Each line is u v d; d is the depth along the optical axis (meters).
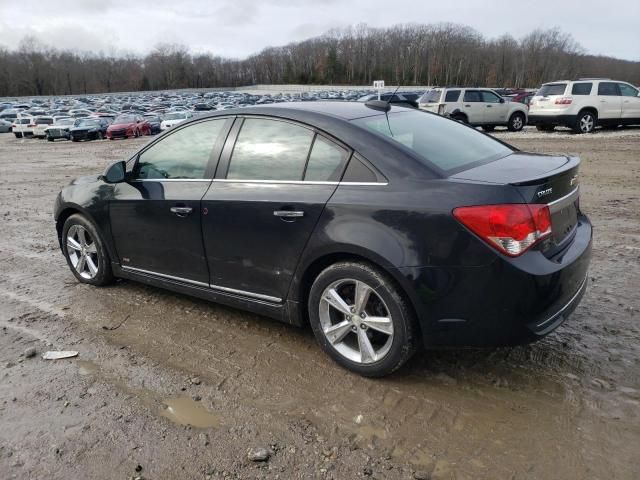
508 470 2.41
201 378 3.25
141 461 2.53
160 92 128.88
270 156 3.50
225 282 3.77
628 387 3.00
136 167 4.33
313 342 3.67
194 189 3.81
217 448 2.61
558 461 2.45
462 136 3.71
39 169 15.82
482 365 3.29
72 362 3.48
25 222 7.92
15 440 2.70
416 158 3.03
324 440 2.65
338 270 3.12
